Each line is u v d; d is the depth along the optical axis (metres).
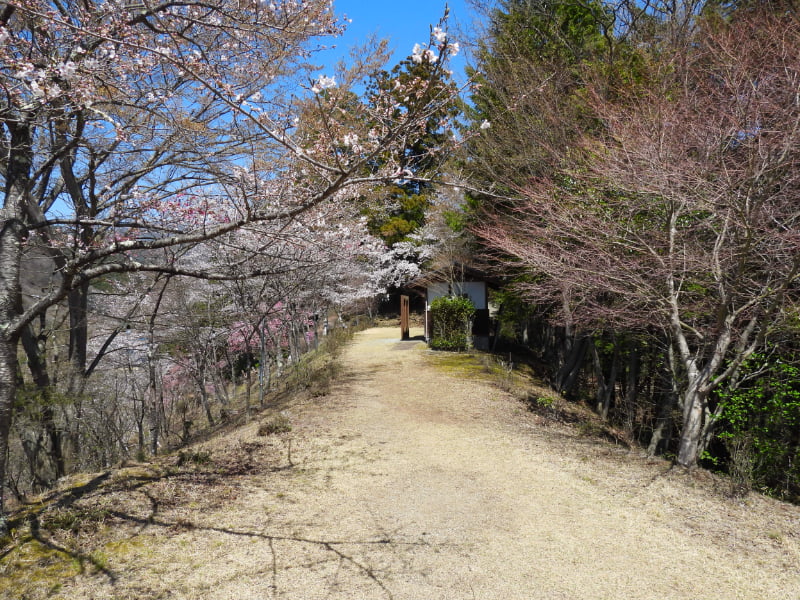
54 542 4.82
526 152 11.35
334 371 14.47
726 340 7.21
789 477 8.58
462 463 7.50
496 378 13.79
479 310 20.05
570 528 5.40
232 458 7.66
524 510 5.86
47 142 6.98
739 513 5.75
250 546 4.99
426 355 17.59
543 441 8.66
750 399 8.45
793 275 6.33
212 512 5.73
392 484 6.68
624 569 4.59
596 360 13.90
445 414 10.37
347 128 5.50
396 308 38.72
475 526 5.46
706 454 8.48
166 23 5.60
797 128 6.30
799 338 7.96
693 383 7.47
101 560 4.59
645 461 7.62
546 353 20.61
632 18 14.20
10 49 5.11
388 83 4.78
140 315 10.67
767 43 8.52
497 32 14.25
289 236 5.88
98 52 5.73
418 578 4.46
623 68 12.16
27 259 7.46
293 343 19.34
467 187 4.53
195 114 7.20
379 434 8.99
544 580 4.43
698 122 7.56
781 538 5.12
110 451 10.23
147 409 13.49
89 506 5.59
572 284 8.45
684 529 5.36
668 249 7.81
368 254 14.71
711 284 7.48
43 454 9.00
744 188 6.74
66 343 10.74
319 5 5.66
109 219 6.29
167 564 4.61
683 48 10.71
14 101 5.00
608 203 8.59
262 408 11.97
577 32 14.52
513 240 11.23
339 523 5.53
